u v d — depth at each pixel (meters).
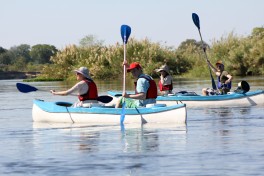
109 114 26.20
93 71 89.44
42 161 17.73
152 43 90.25
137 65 26.02
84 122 26.86
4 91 62.12
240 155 17.69
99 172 16.11
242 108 32.75
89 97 27.09
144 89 25.81
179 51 91.69
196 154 18.08
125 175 15.70
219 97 34.62
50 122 27.70
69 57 97.44
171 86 35.81
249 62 83.69
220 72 35.97
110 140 21.30
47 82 85.56
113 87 60.22
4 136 23.30
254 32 95.88
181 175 15.55
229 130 23.17
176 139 21.08
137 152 18.72
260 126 24.22
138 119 25.84
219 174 15.49
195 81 69.56
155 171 16.03
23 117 30.83
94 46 99.62
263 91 35.09
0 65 185.62
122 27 29.31
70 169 16.55
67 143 20.94
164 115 25.69
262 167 16.05
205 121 26.61
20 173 16.22
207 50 90.00
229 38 88.25
